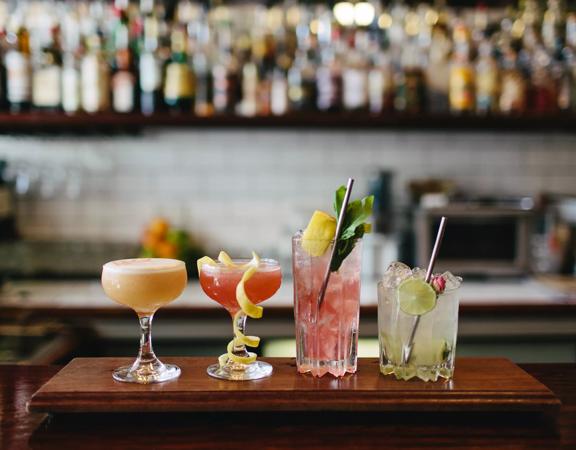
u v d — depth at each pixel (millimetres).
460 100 2852
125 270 1189
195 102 2896
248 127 2795
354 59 2963
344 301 1225
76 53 2850
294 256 1245
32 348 2445
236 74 2963
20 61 2707
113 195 3273
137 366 1265
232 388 1163
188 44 2934
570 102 2926
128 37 2883
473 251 2850
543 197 3193
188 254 2961
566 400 1262
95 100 2740
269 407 1128
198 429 1115
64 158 3248
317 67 2941
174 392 1141
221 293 1240
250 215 3297
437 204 2938
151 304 1226
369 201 1198
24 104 2715
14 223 3211
